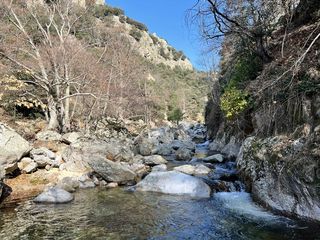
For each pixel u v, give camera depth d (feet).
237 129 50.70
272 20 40.45
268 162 26.25
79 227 22.26
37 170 37.60
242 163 33.12
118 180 35.65
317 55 26.53
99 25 97.45
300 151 22.63
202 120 203.92
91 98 75.51
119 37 101.24
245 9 36.32
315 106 23.82
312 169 20.90
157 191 32.14
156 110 145.07
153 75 190.60
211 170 39.17
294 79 26.76
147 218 24.25
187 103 219.20
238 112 43.09
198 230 21.75
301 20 37.14
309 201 21.33
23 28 61.72
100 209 26.37
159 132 92.32
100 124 83.10
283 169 23.53
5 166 32.17
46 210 25.96
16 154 33.71
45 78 59.36
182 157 51.57
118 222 23.38
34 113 71.92
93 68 73.20
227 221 23.34
